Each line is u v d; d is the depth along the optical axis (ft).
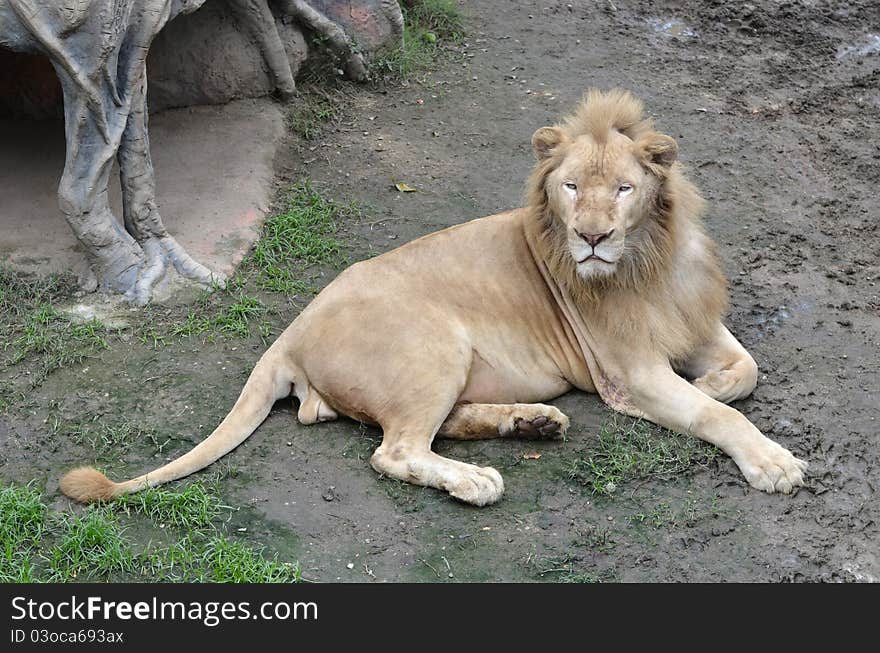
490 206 34.71
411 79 42.34
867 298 30.55
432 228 33.47
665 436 24.49
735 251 32.68
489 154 37.76
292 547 21.74
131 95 28.37
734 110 41.47
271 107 38.22
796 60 45.93
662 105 41.39
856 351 28.02
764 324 29.14
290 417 25.31
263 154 35.65
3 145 35.22
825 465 23.90
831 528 22.29
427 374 23.58
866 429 25.08
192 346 27.99
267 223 32.99
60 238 31.09
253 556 21.42
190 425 25.32
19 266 30.12
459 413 24.68
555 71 43.65
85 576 20.92
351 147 37.73
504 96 41.57
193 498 22.62
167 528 22.15
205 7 36.52
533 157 37.58
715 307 25.80
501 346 25.04
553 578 21.03
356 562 21.38
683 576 21.11
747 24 48.47
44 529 21.90
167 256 30.37
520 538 21.95
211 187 33.73
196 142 35.81
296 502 22.90
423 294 24.57
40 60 35.50
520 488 23.26
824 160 38.45
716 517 22.50
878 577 21.18
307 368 24.68
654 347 24.77
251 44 37.58
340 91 40.93
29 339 27.68
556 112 40.63
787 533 22.15
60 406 25.81
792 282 31.14
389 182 35.81
